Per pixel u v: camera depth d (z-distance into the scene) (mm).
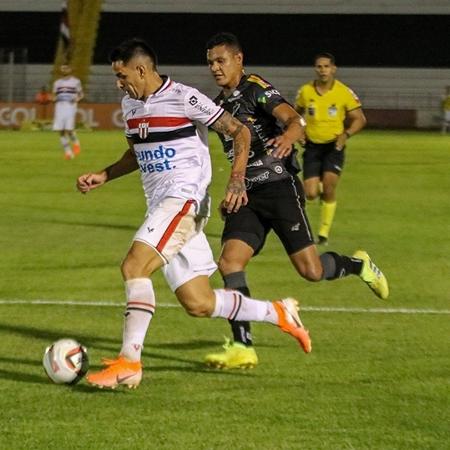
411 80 140125
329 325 23078
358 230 40781
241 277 19672
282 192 20188
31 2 139000
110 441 14391
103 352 20359
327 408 16250
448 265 32125
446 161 77188
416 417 15789
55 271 30188
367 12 139500
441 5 138625
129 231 39531
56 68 135750
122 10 139500
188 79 141500
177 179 17422
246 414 15852
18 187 56812
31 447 14094
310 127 36719
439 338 21797
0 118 120062
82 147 88938
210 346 20891
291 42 141125
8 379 17938
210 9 140625
